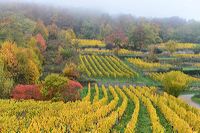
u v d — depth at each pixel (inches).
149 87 3385.8
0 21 4458.7
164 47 7066.9
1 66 2699.3
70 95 2400.3
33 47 4343.0
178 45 7391.7
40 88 2390.5
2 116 1831.9
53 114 1857.8
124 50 6402.6
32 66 3117.6
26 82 3043.8
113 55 5905.5
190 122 1898.4
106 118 1738.4
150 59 5506.9
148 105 2209.6
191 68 4896.7
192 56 6043.3
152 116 1871.3
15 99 2276.1
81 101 2290.8
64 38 6338.6
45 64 4360.2
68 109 1946.4
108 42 7224.4
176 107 2171.5
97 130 1509.6
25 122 1680.6
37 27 5728.3
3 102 2128.4
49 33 6353.3
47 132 1529.3
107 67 4803.2
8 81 2445.9
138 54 6166.3
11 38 3964.1
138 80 4114.2
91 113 1861.5
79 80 3612.2
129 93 2765.7
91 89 3152.1
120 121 1935.3
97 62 5024.6
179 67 4862.2
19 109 1993.1
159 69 4739.2
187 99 3144.7
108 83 3678.6
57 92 2365.9
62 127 1524.4
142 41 7529.5
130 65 5162.4
